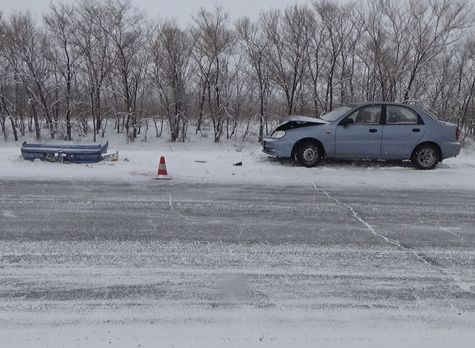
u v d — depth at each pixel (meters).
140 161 11.48
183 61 33.66
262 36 33.69
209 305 4.30
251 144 32.62
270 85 34.22
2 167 10.39
